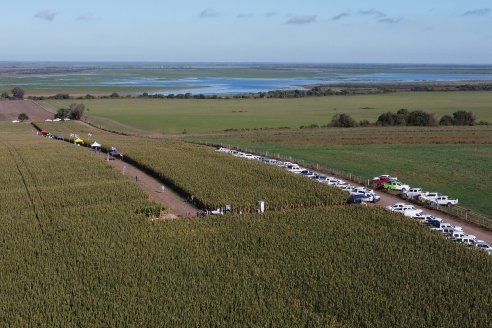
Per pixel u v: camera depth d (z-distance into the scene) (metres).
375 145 142.50
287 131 175.75
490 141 145.00
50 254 59.59
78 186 92.62
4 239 64.69
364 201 83.56
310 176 101.56
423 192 88.12
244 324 44.69
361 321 45.47
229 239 64.25
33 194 87.12
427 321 45.66
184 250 60.88
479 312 47.19
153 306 47.66
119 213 75.19
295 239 64.06
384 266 55.97
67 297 49.34
